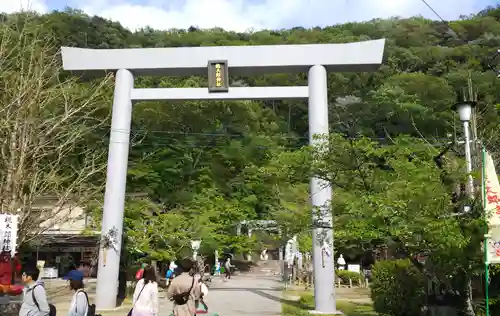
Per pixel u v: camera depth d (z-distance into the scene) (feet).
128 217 81.66
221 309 50.85
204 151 134.51
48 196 62.69
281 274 118.21
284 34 236.63
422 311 35.70
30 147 46.65
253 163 134.00
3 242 37.55
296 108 188.85
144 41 195.21
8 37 51.03
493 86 113.80
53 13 156.35
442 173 33.01
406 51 185.88
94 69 57.52
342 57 56.70
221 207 114.93
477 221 26.91
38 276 20.81
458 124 70.90
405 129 136.36
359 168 35.45
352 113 147.95
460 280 33.32
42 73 46.44
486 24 204.23
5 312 34.50
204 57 57.67
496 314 30.48
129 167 114.11
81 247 95.86
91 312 21.43
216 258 119.65
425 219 28.84
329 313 49.44
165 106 127.85
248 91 57.11
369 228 31.24
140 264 81.35
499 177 32.76
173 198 117.60
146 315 23.56
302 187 67.41
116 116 56.08
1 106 45.50
